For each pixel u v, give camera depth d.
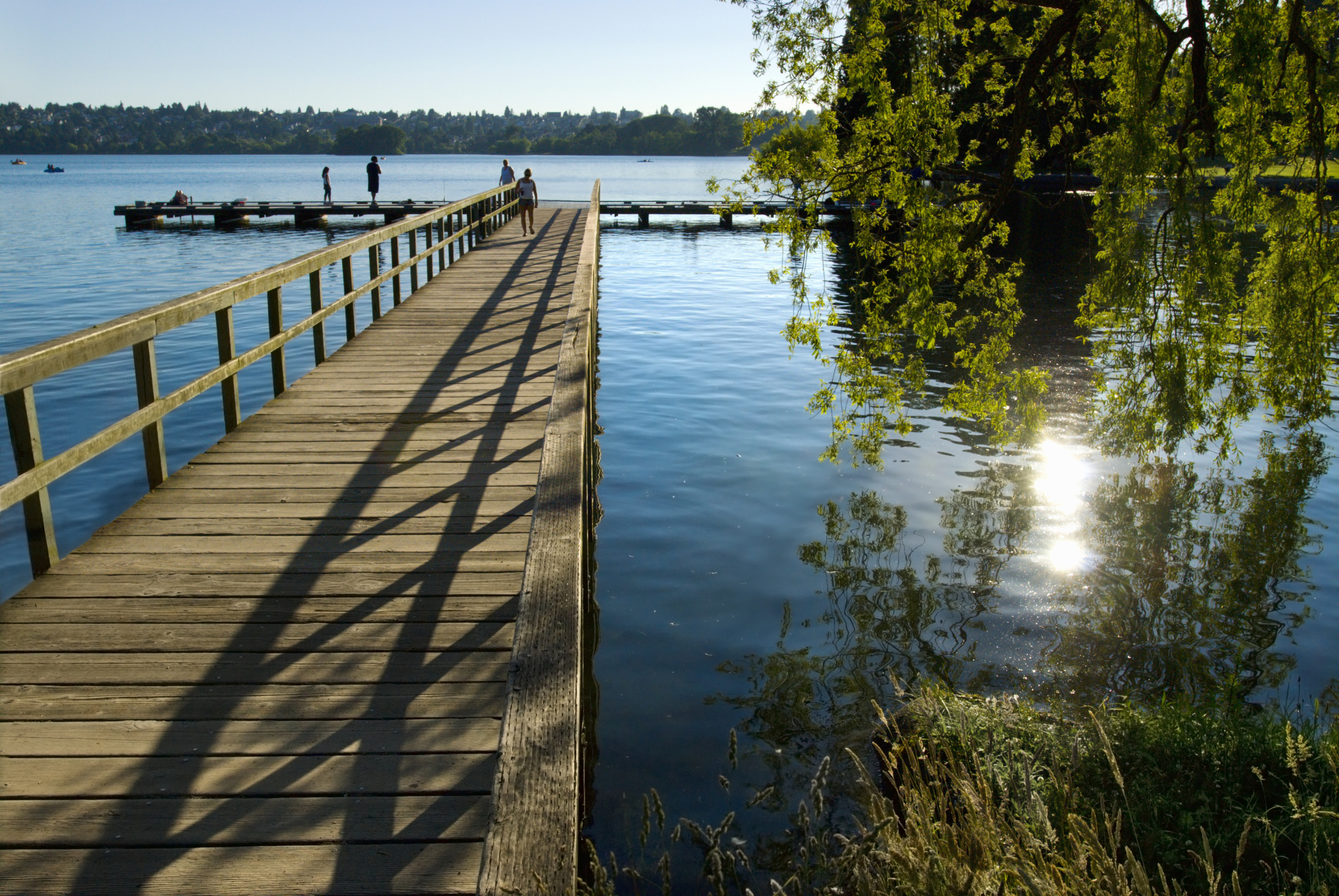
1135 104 7.52
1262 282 8.09
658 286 23.34
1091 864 2.69
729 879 3.57
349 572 4.66
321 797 2.99
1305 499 8.44
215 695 3.54
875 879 2.76
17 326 16.75
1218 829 3.62
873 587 6.52
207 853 2.73
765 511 8.06
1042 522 7.85
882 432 9.63
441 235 16.86
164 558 4.77
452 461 6.42
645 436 10.48
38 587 4.41
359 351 10.08
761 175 7.86
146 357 5.67
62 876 2.62
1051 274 24.98
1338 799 3.62
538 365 9.49
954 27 7.51
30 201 58.47
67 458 4.69
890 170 7.80
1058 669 5.41
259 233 36.16
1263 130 7.69
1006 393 9.15
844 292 22.23
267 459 6.41
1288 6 7.43
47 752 3.16
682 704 4.97
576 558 3.31
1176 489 8.72
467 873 2.69
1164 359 8.13
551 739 2.35
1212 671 5.43
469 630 4.10
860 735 4.68
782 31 7.54
